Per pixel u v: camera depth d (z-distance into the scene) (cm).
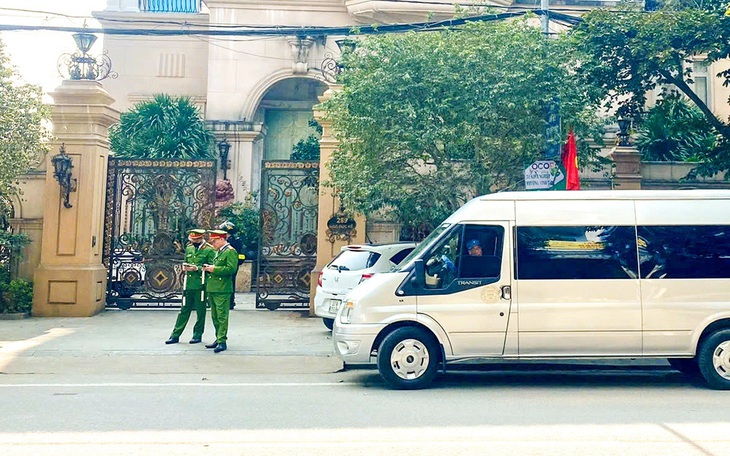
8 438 564
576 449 534
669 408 686
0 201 1292
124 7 2511
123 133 2048
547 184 1046
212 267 1028
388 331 798
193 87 2500
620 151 1512
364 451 529
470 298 789
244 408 684
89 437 568
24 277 1395
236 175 2241
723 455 517
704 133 1605
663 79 1427
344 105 1162
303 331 1217
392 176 1146
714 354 787
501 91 1063
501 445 545
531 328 783
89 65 1393
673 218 808
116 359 979
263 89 2277
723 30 1238
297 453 524
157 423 618
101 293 1402
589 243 799
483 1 2027
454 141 1100
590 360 919
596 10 1341
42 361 962
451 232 807
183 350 1034
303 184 1450
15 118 1154
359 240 1394
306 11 2258
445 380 856
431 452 526
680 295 791
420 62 1120
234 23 2262
